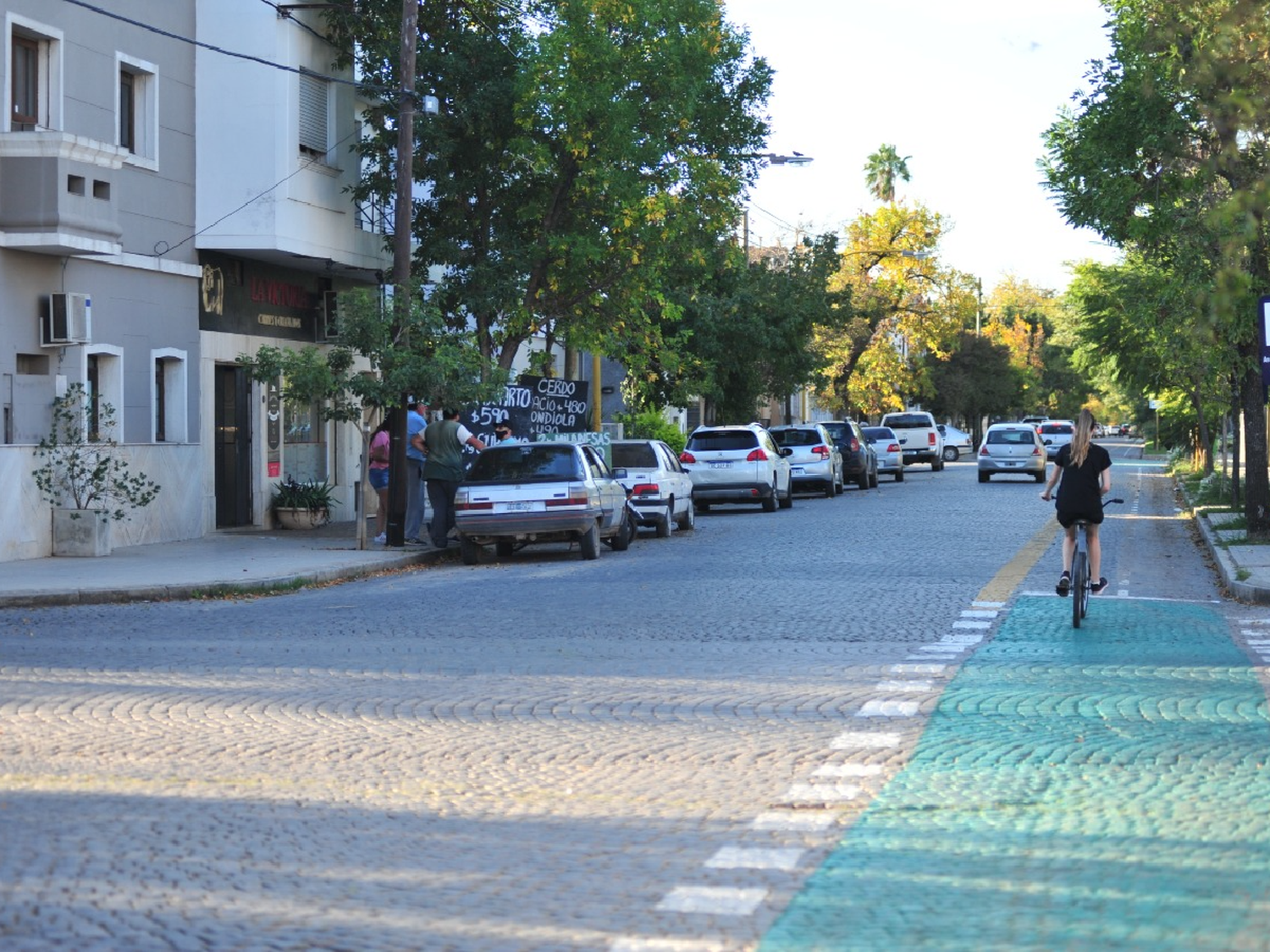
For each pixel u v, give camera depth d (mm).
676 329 59750
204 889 8422
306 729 13016
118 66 32344
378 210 41281
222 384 36969
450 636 19000
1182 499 55219
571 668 16438
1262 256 29875
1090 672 16141
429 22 38938
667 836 9578
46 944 7449
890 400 109250
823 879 8594
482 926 7770
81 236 29250
